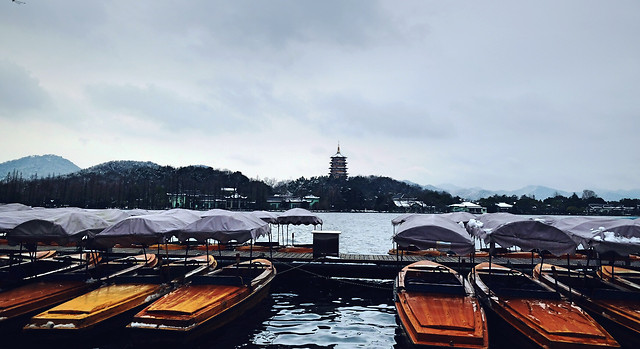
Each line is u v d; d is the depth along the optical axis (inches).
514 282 510.6
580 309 390.6
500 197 5216.5
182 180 4854.8
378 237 2005.4
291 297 646.5
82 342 372.8
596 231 435.8
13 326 402.9
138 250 850.1
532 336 345.4
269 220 807.7
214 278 486.3
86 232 466.9
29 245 572.4
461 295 431.8
